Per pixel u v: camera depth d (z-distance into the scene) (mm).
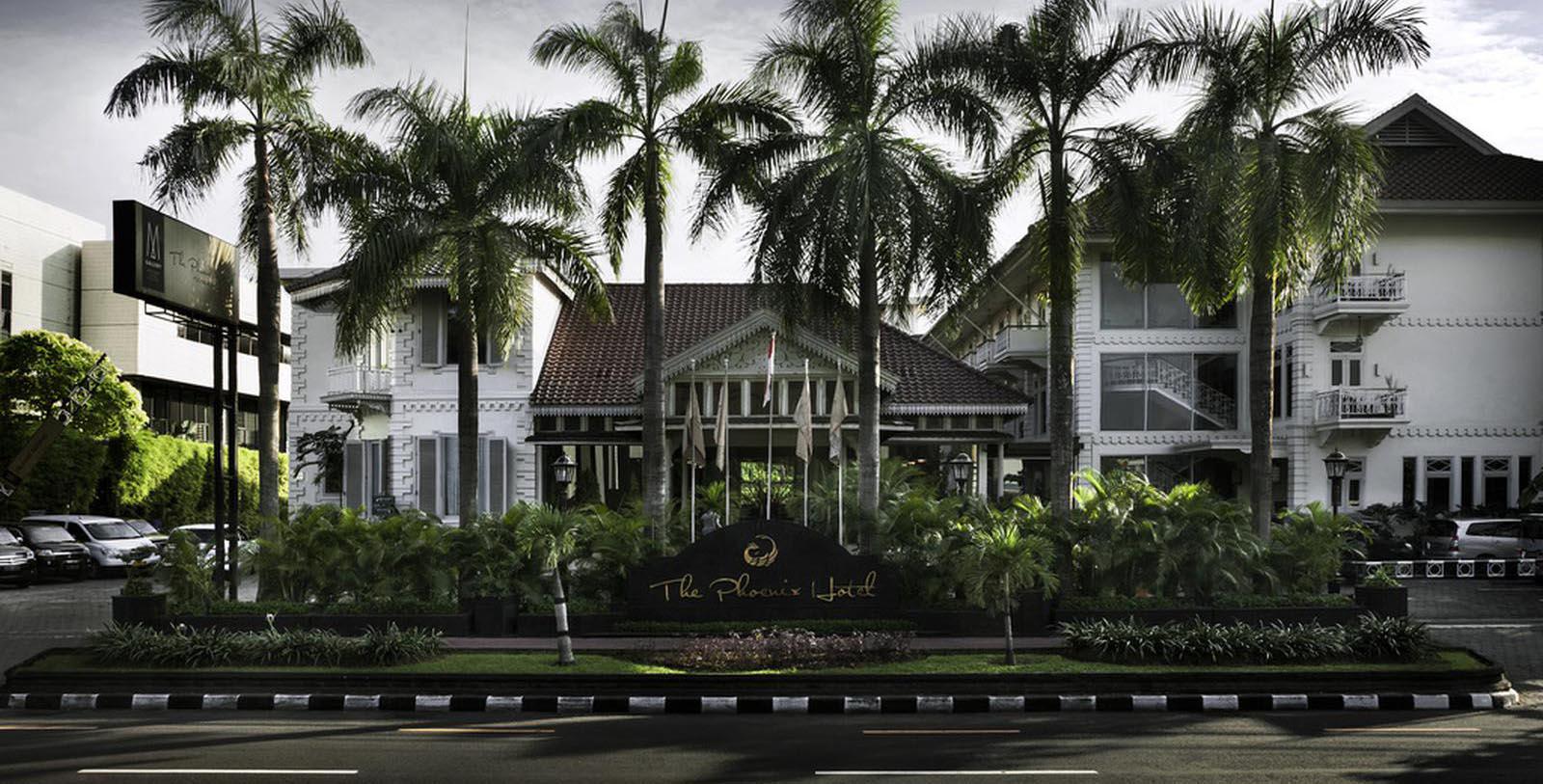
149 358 48906
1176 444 31547
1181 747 10242
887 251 17984
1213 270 18312
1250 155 17688
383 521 17859
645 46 18469
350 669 13078
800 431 19984
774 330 27641
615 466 29844
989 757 9844
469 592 17406
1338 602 16703
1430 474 31312
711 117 18906
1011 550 13781
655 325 18875
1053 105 18094
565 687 12695
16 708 12648
